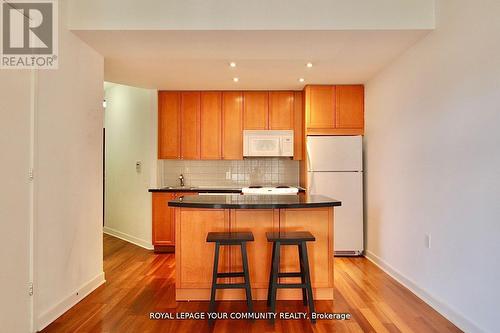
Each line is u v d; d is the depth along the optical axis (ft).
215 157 16.39
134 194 17.46
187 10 8.85
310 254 9.73
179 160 17.34
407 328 7.89
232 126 16.40
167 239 15.33
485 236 7.07
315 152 14.56
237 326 8.05
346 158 14.53
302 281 8.93
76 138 9.32
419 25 8.89
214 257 8.84
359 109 14.99
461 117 7.87
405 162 10.78
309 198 10.21
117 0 8.86
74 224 9.25
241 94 16.40
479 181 7.27
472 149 7.48
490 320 6.93
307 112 15.06
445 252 8.53
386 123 12.35
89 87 10.03
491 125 6.90
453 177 8.19
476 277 7.36
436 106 8.93
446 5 8.41
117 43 9.79
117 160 18.93
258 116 16.37
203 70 12.87
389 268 11.98
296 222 9.75
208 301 9.64
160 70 12.83
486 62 7.04
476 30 7.33
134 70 12.85
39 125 7.77
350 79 14.17
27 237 7.39
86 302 9.43
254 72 13.11
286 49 10.40
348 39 9.57
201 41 9.66
